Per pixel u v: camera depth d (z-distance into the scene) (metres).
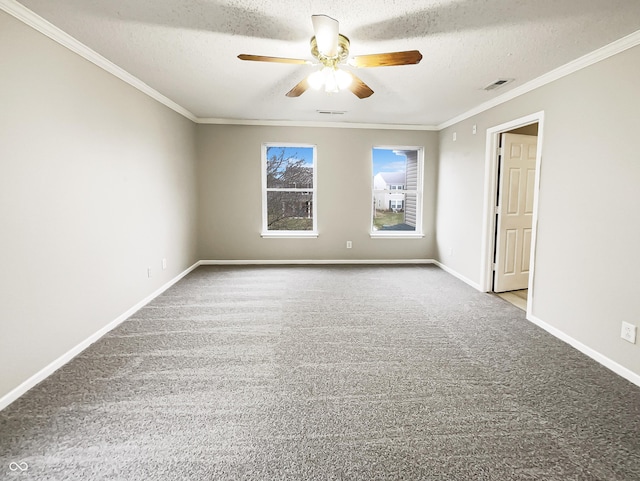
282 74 3.16
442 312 3.45
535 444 1.64
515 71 2.96
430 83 3.33
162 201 4.05
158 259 3.96
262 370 2.31
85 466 1.48
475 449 1.60
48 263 2.22
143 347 2.64
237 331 2.95
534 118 3.21
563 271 2.83
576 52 2.53
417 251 5.80
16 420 1.77
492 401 1.98
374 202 5.82
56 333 2.30
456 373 2.29
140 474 1.44
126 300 3.24
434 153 5.61
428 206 5.71
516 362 2.45
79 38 2.39
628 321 2.24
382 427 1.75
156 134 3.85
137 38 2.41
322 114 4.84
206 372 2.28
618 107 2.32
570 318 2.75
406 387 2.12
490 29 2.24
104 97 2.83
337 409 1.90
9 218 1.92
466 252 4.59
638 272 2.18
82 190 2.56
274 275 4.89
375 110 4.53
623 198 2.29
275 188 5.66
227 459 1.53
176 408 1.89
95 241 2.73
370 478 1.43
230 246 5.56
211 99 4.05
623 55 2.29
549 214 2.99
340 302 3.73
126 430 1.71
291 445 1.62
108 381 2.16
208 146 5.32
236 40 2.46
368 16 2.10
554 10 1.99
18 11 1.95
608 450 1.60
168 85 3.50
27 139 2.04
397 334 2.91
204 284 4.41
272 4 1.98
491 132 3.96
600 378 2.25
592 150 2.54
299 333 2.92
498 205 4.05
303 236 5.62
